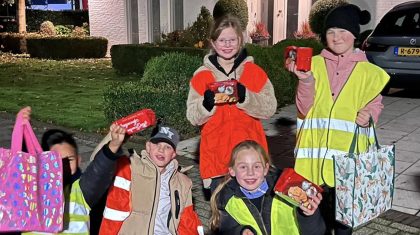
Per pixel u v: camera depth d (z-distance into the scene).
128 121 2.49
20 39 19.31
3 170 2.23
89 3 18.11
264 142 3.42
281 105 8.33
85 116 7.96
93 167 2.53
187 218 3.14
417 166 5.20
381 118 7.30
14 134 2.38
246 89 3.25
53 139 2.83
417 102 8.43
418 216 4.06
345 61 2.98
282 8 13.89
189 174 5.16
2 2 22.62
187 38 12.05
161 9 16.09
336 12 2.92
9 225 2.20
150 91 6.27
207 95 3.18
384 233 3.81
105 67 14.73
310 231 2.47
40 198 2.28
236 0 13.08
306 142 3.10
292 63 2.93
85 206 2.63
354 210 2.77
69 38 17.25
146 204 2.98
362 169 2.78
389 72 8.43
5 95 10.13
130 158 3.02
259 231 2.55
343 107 2.95
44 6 31.72
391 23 8.56
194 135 6.55
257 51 7.73
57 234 2.56
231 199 2.62
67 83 11.70
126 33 17.44
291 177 2.40
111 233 2.96
